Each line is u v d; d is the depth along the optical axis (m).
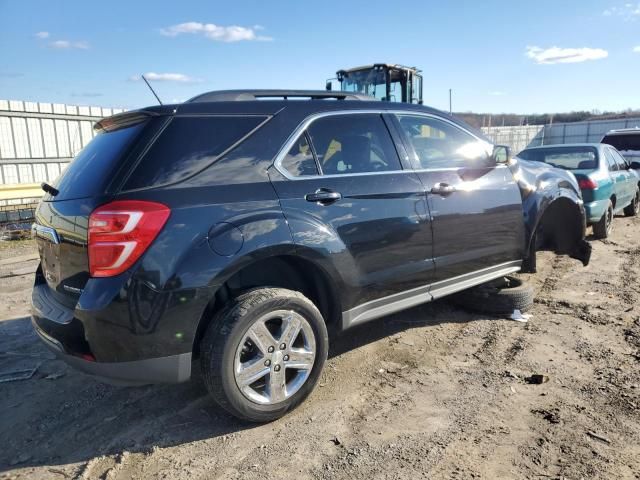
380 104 3.90
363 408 3.24
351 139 3.61
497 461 2.65
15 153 13.19
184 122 2.96
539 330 4.45
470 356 3.97
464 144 4.41
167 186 2.79
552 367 3.72
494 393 3.36
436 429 2.96
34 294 3.38
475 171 4.34
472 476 2.54
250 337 2.95
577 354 3.93
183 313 2.74
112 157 2.86
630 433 2.84
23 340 4.64
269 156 3.17
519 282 5.13
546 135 45.28
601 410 3.10
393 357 4.00
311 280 3.52
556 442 2.79
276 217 3.04
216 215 2.86
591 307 5.01
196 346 3.05
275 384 3.07
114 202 2.66
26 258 8.62
